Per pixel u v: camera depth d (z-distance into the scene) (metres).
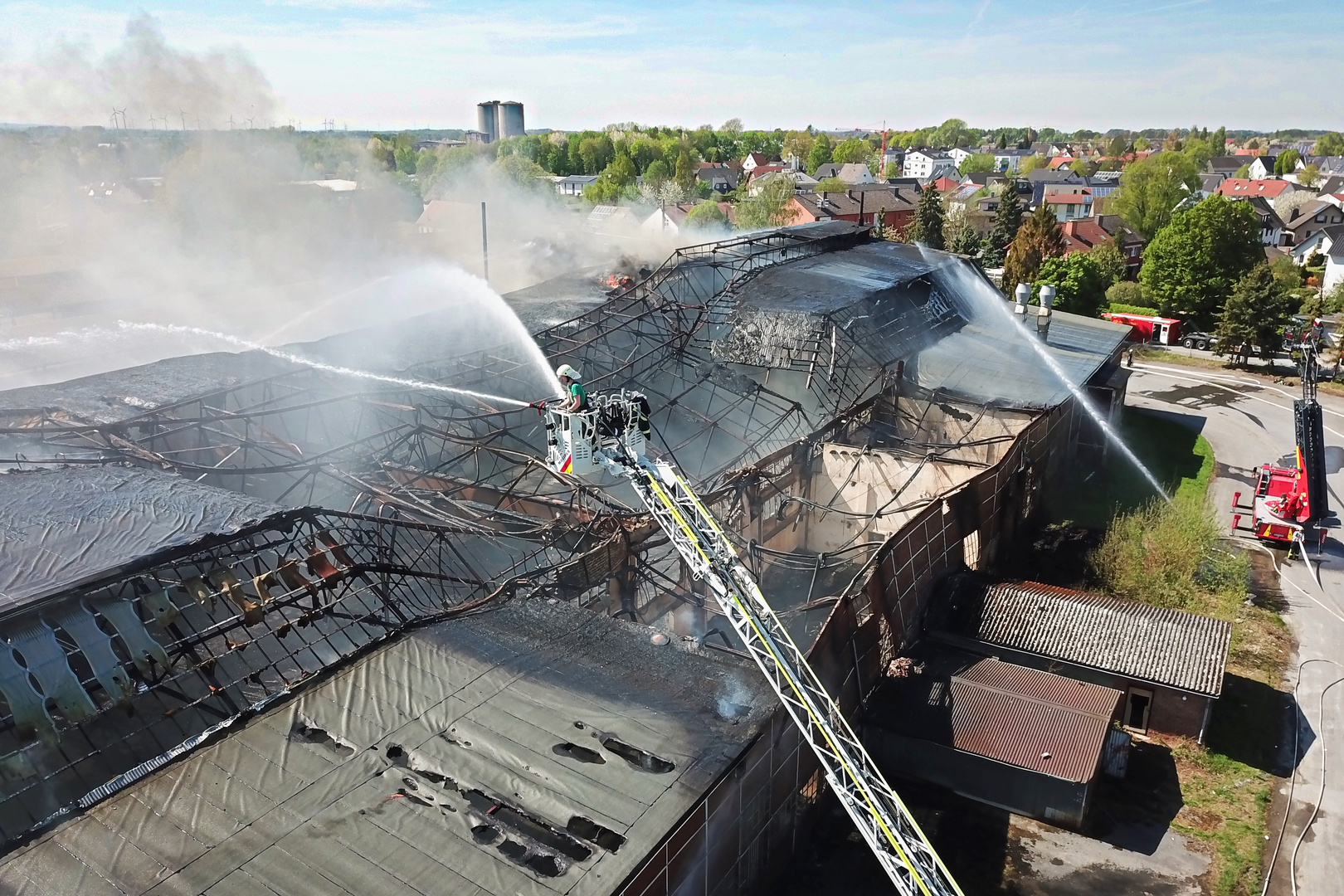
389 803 15.42
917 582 27.38
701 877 16.75
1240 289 66.94
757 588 16.64
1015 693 24.30
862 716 24.03
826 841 22.16
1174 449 50.44
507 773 16.08
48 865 14.06
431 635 20.19
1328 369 64.75
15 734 16.16
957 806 23.23
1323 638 30.97
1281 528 36.84
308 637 20.33
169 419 29.53
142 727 17.38
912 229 101.19
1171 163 135.75
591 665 19.55
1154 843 22.05
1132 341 67.12
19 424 30.16
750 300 43.66
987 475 31.66
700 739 17.17
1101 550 33.38
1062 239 84.56
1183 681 24.94
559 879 13.95
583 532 25.11
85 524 19.11
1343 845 21.97
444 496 27.77
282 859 14.21
